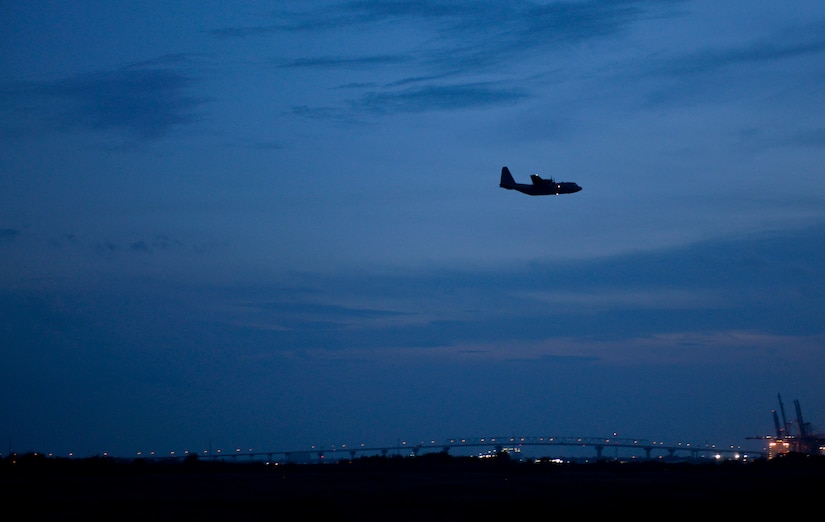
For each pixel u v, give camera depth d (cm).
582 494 4831
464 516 3912
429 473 7112
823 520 3828
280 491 5097
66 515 3931
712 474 6875
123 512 4031
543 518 3862
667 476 6638
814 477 6281
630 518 3853
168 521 3725
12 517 3872
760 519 3847
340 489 5275
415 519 3806
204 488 5378
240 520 3753
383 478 6444
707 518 3862
